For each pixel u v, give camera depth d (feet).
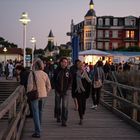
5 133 22.48
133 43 354.33
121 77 79.46
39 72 32.81
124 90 62.54
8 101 25.09
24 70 40.52
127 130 38.42
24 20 87.66
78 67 40.52
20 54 292.61
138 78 71.97
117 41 356.18
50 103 63.77
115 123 42.75
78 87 40.63
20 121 34.76
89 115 49.01
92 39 357.41
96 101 55.47
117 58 180.55
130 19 355.97
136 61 177.68
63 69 39.60
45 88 32.96
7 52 287.48
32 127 39.04
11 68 138.51
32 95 32.37
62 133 36.24
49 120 44.34
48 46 395.34
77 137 34.40
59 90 39.65
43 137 34.09
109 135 35.55
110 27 356.18
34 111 33.17
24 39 89.04
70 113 50.52
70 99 68.80
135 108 40.06
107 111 53.52
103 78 55.26
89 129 38.73
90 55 118.93
